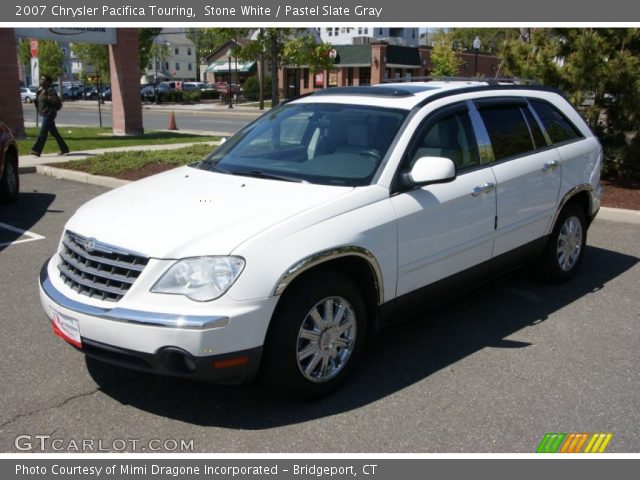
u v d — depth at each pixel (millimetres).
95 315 3533
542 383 4207
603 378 4281
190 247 3523
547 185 5492
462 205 4633
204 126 27984
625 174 10422
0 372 4297
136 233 3689
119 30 19906
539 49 10898
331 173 4363
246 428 3699
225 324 3402
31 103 54062
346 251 3832
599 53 9922
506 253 5215
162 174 4965
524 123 5496
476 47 31000
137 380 4227
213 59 73875
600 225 8312
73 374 4285
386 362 4496
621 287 6043
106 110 43281
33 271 6422
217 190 4234
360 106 4840
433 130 4633
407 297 4391
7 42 17406
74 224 4059
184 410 3879
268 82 58312
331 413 3846
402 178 4277
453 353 4645
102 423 3736
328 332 3900
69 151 15352
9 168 9398
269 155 4801
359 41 62562
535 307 5527
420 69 50969
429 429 3688
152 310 3438
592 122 10438
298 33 18484
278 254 3572
